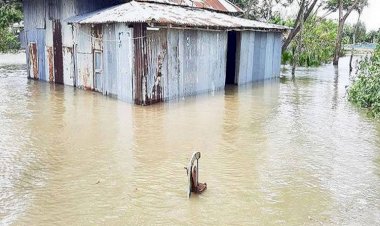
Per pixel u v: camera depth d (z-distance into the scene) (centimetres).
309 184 760
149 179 768
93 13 1623
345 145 998
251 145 986
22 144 967
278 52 2330
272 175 800
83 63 1695
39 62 2019
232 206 666
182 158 886
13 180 757
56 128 1105
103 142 988
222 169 827
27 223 604
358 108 1440
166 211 645
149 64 1373
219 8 2195
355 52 5022
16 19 2612
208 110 1359
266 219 627
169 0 1864
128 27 1366
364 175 805
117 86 1488
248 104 1483
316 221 623
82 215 630
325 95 1720
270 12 3191
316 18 3903
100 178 771
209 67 1714
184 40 1529
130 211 644
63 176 778
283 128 1148
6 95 1585
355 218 634
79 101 1461
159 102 1447
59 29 1831
